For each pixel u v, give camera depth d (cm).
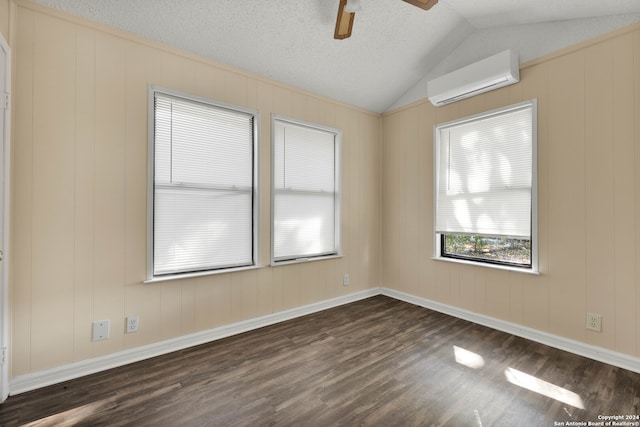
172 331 252
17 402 182
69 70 208
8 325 187
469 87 296
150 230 239
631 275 220
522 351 248
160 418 170
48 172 202
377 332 288
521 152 279
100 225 220
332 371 219
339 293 370
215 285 275
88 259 216
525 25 273
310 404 183
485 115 301
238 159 290
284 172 323
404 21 279
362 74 333
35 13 197
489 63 278
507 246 295
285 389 198
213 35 250
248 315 295
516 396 190
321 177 356
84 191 214
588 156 238
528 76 271
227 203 284
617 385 200
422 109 361
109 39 223
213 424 166
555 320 257
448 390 196
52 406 179
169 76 249
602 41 232
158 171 247
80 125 212
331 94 352
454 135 331
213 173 275
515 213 283
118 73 226
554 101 256
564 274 251
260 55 279
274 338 275
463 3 260
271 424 166
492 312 300
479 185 310
